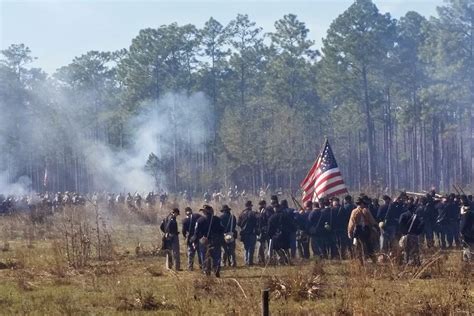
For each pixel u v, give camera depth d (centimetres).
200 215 2441
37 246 3247
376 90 8594
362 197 2716
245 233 2573
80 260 2514
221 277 2234
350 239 2472
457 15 8056
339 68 8406
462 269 2014
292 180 7988
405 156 8875
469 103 8056
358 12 8231
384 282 1884
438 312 1567
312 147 8412
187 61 10619
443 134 8356
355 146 9088
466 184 7238
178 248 2452
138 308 1780
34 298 1920
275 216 2512
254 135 7906
